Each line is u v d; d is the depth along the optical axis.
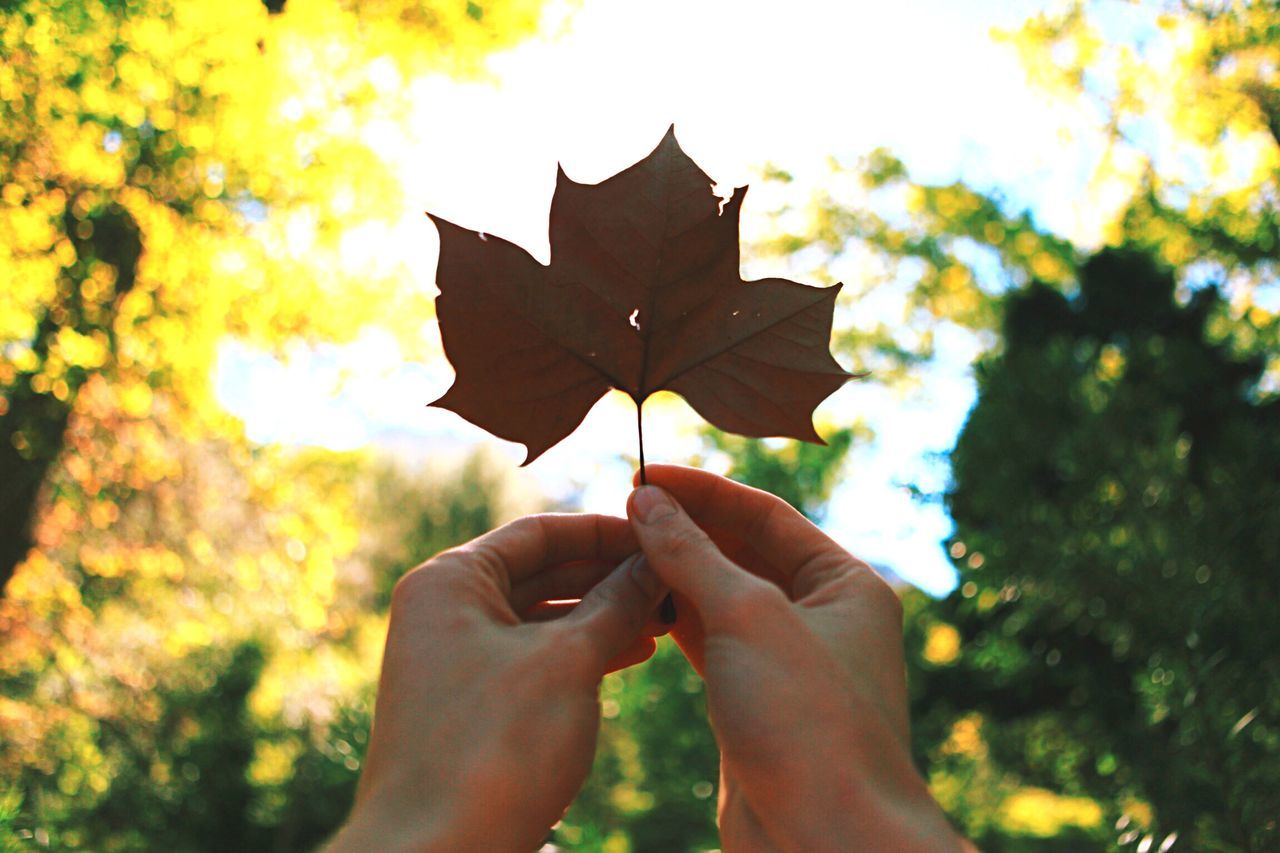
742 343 0.74
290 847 3.61
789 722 0.64
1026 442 2.62
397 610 0.75
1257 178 4.48
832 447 4.04
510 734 0.66
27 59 4.17
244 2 4.63
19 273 4.11
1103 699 2.34
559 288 0.72
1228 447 2.08
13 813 1.97
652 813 3.37
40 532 4.49
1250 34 4.46
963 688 3.49
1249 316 3.55
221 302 4.96
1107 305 4.56
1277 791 1.29
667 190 0.73
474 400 0.71
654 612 0.84
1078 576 1.87
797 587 0.84
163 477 4.86
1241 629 1.66
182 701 4.02
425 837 0.60
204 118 4.68
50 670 4.16
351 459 6.09
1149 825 1.43
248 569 5.00
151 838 3.69
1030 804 3.52
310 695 4.16
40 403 4.32
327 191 5.24
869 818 0.60
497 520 8.37
